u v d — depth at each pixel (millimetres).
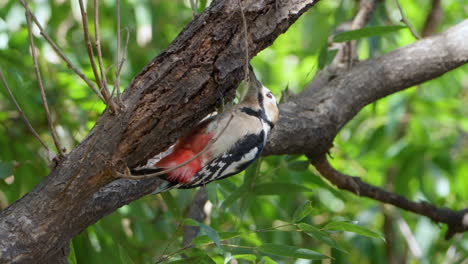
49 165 5633
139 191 6734
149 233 9234
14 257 5480
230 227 10102
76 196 5531
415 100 12008
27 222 5539
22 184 9109
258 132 7055
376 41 10812
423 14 13375
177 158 6301
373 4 10359
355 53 9430
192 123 5715
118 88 5320
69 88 9992
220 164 6691
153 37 10781
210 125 6539
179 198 9352
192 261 7117
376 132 11805
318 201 11422
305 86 9594
